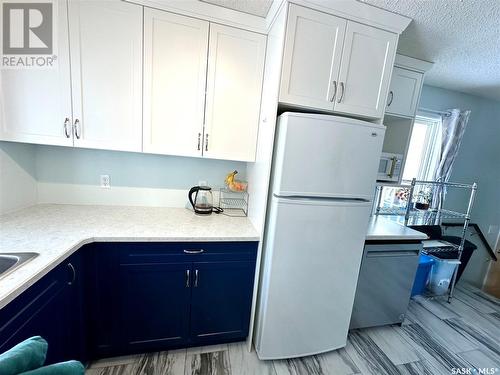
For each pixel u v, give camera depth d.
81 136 1.45
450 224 3.02
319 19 1.32
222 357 1.61
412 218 2.70
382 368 1.64
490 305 2.56
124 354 1.56
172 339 1.54
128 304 1.42
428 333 2.04
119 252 1.35
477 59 1.87
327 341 1.67
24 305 0.89
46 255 1.05
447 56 1.87
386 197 2.71
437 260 2.49
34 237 1.23
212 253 1.49
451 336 2.03
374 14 1.37
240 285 1.59
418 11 1.34
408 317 2.24
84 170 1.80
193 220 1.71
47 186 1.76
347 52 1.40
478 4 1.24
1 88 1.33
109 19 1.37
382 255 1.84
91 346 1.42
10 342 0.83
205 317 1.57
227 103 1.60
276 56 1.38
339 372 1.58
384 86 1.50
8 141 1.46
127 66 1.44
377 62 1.46
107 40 1.39
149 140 1.54
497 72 2.08
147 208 1.91
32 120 1.38
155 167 1.91
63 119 1.41
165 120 1.54
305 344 1.62
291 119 1.32
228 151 1.66
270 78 1.47
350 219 1.53
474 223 3.23
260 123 1.64
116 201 1.89
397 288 1.95
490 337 2.05
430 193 2.71
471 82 2.39
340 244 1.54
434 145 2.80
